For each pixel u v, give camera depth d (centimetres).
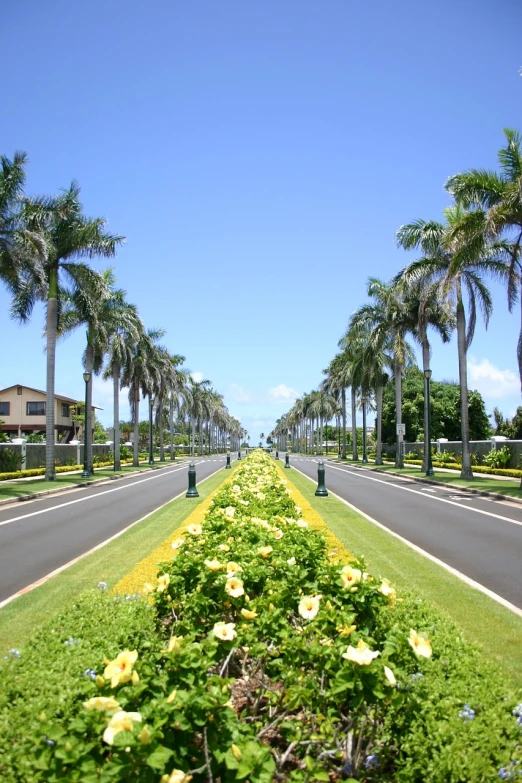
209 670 396
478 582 811
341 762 321
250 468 2192
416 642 343
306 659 342
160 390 5928
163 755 240
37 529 1412
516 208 2073
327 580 445
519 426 5038
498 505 1839
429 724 308
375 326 4119
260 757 258
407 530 1288
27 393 6053
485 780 273
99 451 5644
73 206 2998
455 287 2723
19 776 258
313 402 9869
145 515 1617
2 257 2414
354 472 3812
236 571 489
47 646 410
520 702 341
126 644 420
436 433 5491
